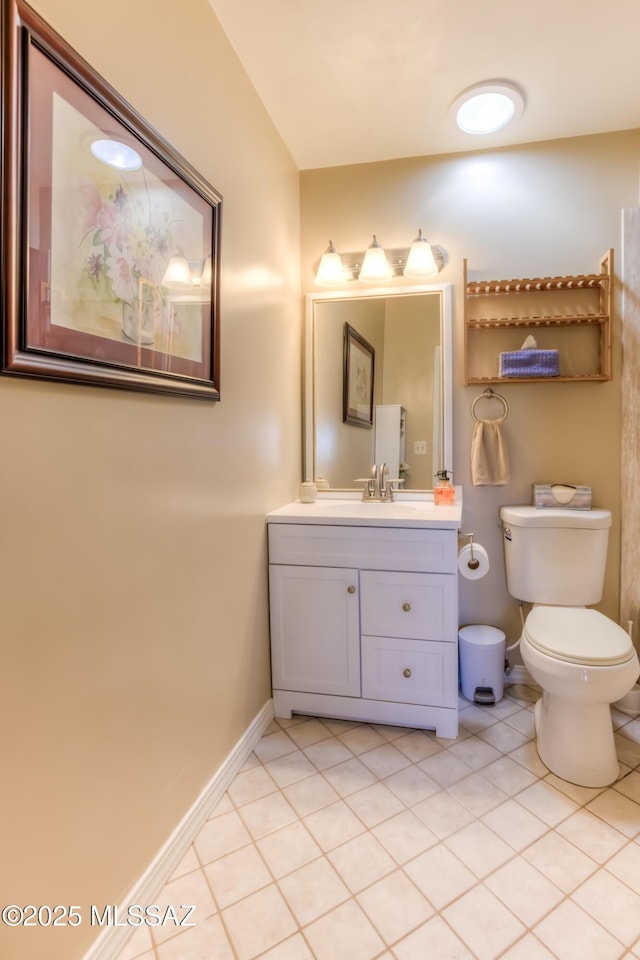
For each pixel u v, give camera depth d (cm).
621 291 213
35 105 82
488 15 154
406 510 209
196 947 110
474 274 228
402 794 156
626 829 141
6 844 80
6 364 78
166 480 126
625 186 213
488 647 209
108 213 100
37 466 86
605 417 218
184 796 135
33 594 85
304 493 228
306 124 206
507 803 151
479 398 228
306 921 115
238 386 170
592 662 152
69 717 94
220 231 150
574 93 190
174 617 130
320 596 193
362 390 240
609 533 219
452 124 207
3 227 77
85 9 95
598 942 110
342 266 237
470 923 114
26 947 84
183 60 133
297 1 147
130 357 108
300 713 201
